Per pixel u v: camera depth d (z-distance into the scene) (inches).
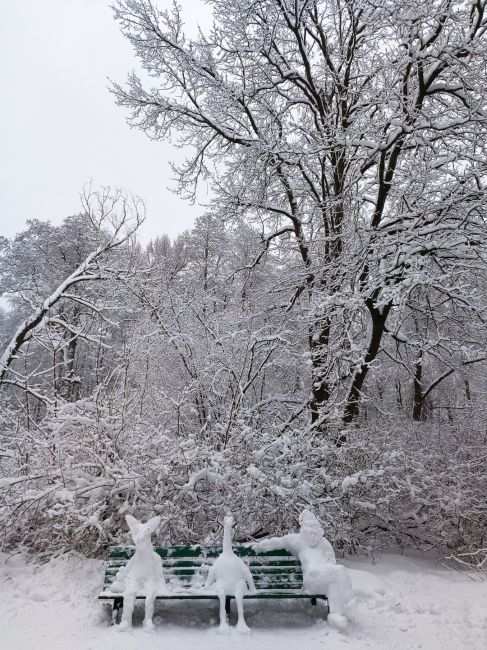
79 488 257.9
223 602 179.2
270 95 456.8
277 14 399.2
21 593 210.5
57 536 261.9
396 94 325.4
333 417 313.6
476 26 327.0
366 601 209.3
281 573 197.8
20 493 277.9
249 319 434.0
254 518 265.6
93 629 175.9
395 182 364.2
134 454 271.3
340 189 413.4
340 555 296.8
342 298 344.8
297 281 448.8
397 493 313.9
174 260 952.9
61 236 951.6
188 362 379.6
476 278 381.1
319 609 195.6
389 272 325.7
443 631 183.9
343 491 279.9
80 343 791.7
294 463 281.4
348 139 358.6
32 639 166.7
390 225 359.6
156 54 433.7
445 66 341.7
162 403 364.5
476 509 319.3
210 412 335.0
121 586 182.4
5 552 264.7
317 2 414.3
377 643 171.5
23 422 350.0
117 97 447.2
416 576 252.7
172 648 159.3
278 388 459.8
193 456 266.8
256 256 500.1
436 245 318.7
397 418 448.1
